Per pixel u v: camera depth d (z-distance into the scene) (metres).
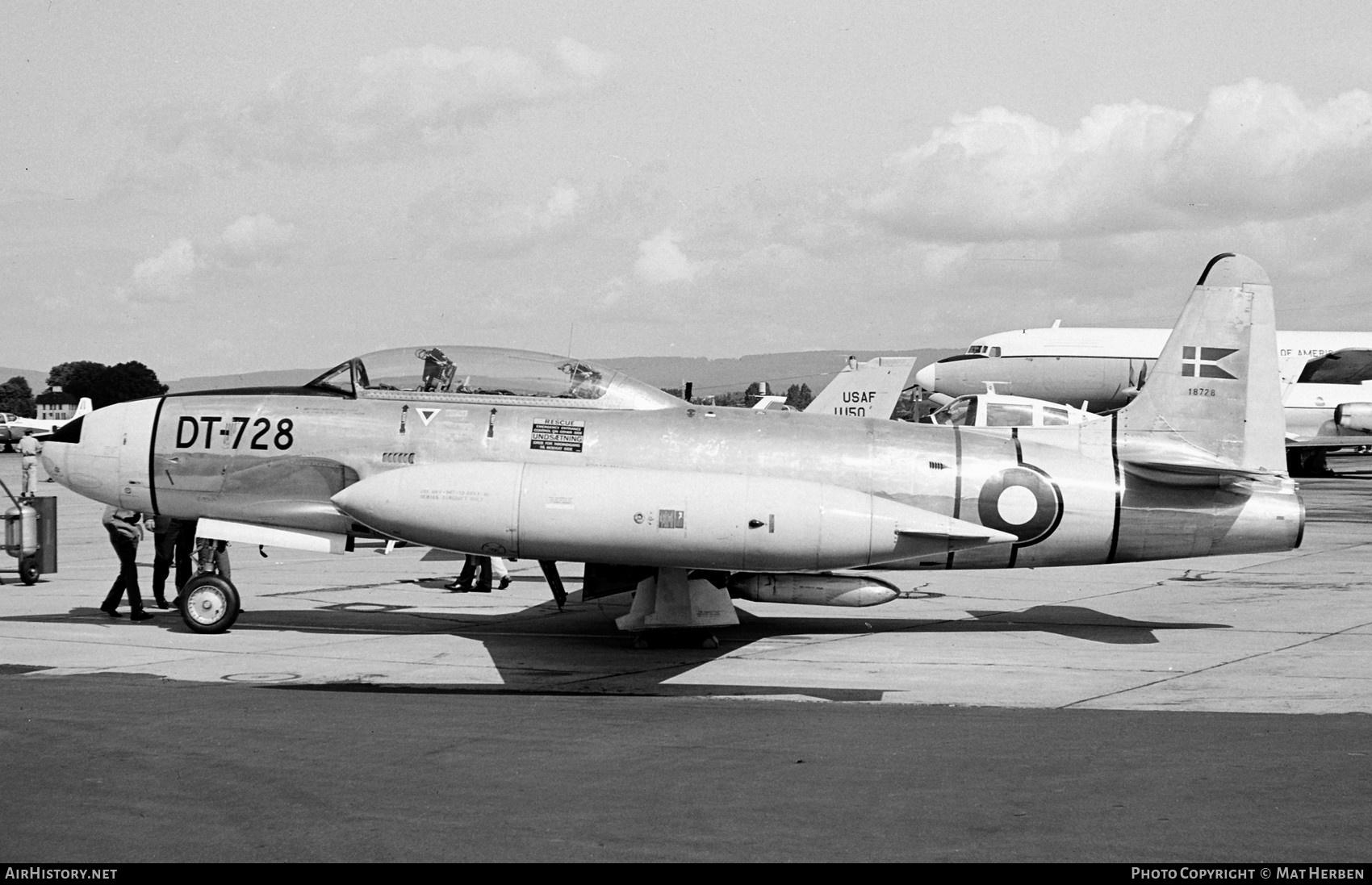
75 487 14.51
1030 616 15.41
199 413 14.22
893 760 7.49
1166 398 13.91
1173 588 18.23
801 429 13.75
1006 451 13.71
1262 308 13.83
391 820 6.18
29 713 8.94
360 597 17.14
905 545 12.11
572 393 14.14
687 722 8.80
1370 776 7.07
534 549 12.20
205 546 14.12
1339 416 46.66
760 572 12.45
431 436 13.73
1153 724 8.78
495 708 9.38
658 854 5.62
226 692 10.10
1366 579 19.16
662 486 12.09
